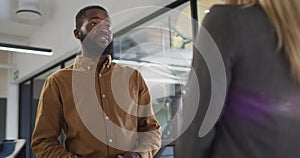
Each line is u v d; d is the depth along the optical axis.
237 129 0.78
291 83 0.78
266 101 0.77
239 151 0.77
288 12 0.77
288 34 0.77
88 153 1.30
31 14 4.98
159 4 3.15
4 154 1.75
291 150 0.77
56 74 1.40
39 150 1.29
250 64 0.78
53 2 5.09
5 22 5.43
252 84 0.78
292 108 0.78
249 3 0.84
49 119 1.33
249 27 0.79
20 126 6.84
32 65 5.95
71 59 5.00
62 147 1.30
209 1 2.69
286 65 0.78
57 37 4.98
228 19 0.80
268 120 0.77
